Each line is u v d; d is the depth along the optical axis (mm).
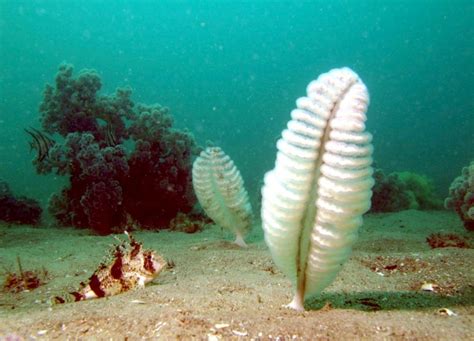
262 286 3764
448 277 3988
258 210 11406
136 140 9133
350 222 2488
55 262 5645
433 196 12422
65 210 9195
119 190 8281
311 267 2721
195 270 4871
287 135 2453
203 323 2482
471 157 20547
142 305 3066
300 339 2264
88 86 8969
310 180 2455
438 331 2357
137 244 4078
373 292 3588
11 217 9664
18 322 2689
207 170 6148
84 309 3020
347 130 2328
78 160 8109
